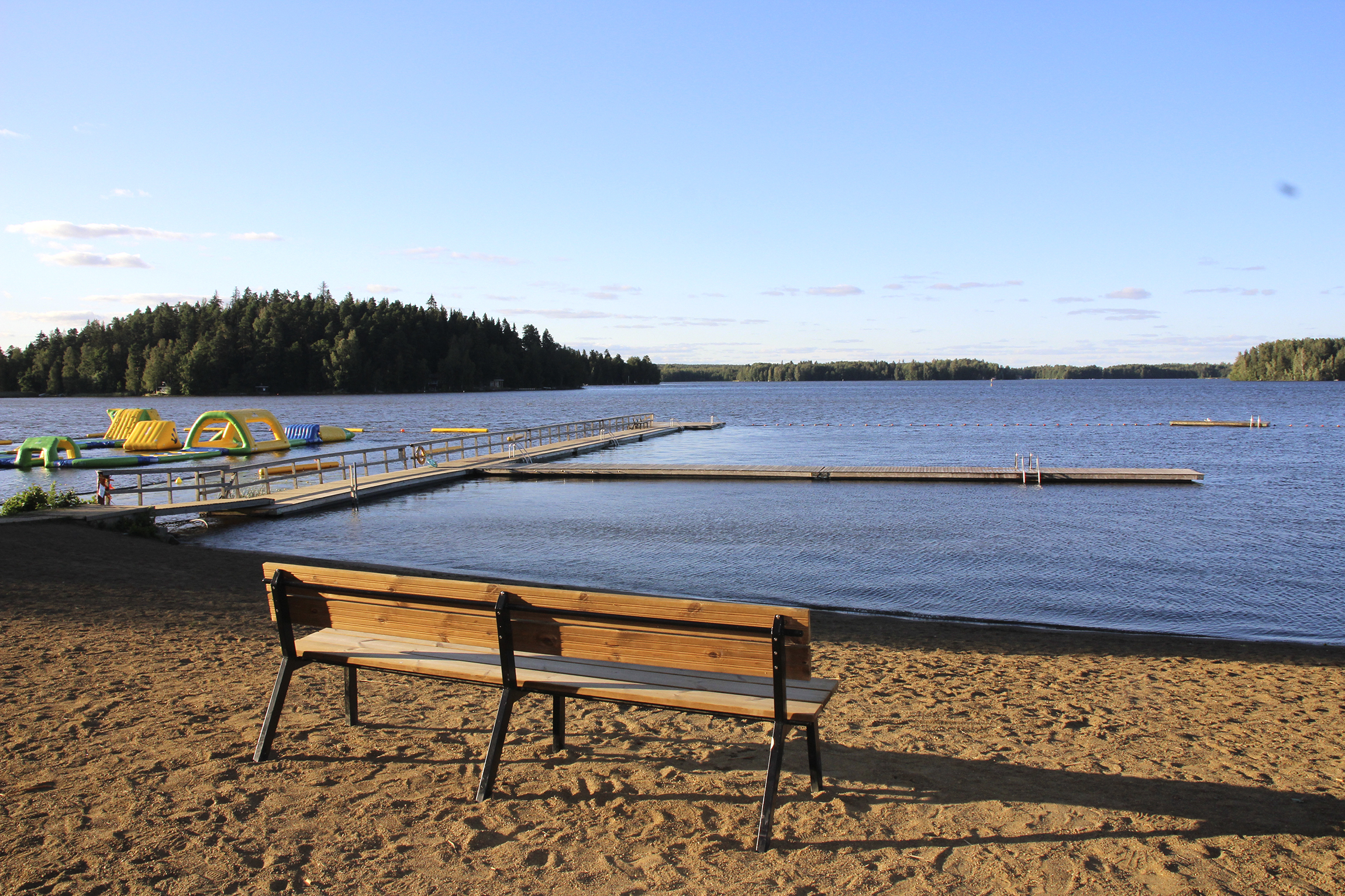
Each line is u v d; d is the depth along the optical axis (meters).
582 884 3.16
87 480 31.64
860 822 3.76
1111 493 24.14
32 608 8.13
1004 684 6.80
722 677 4.03
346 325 150.75
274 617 4.50
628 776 4.25
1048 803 4.04
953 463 36.34
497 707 5.34
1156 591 12.30
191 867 3.26
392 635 4.36
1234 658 8.22
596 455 40.19
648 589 12.39
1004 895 3.13
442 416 88.56
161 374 139.75
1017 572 13.58
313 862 3.31
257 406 113.88
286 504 20.86
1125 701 6.34
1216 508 20.98
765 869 3.30
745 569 13.80
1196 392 161.88
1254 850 3.56
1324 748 5.15
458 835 3.56
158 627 7.57
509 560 14.73
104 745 4.57
